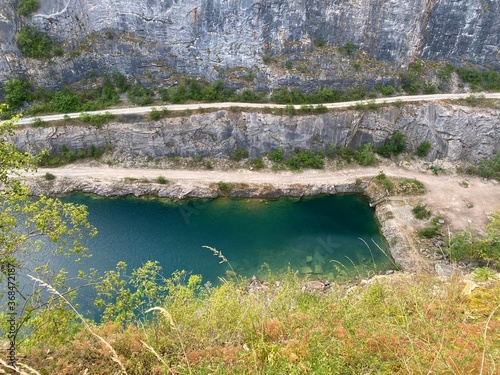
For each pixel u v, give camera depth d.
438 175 45.38
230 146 46.66
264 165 46.62
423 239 36.56
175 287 16.88
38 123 44.31
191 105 46.53
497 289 10.84
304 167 46.56
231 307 11.95
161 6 46.31
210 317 11.58
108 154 46.56
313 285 30.30
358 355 8.16
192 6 45.75
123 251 36.41
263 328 10.06
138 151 46.53
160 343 10.35
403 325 8.90
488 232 33.25
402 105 45.88
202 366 8.73
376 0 45.28
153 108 45.66
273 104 46.59
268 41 46.34
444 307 9.83
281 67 46.59
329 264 35.25
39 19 45.50
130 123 45.09
